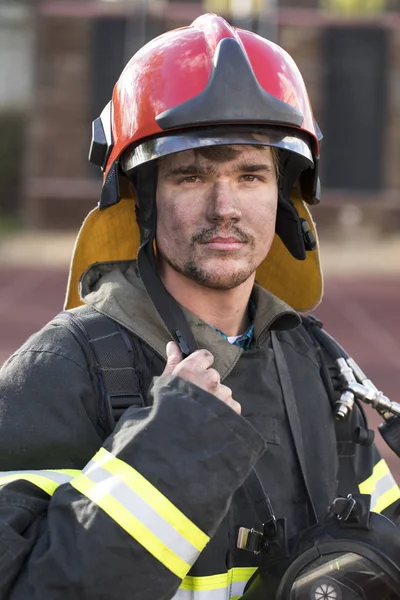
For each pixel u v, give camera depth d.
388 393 10.38
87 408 2.27
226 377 2.43
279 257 2.79
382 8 38.78
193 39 2.36
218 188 2.32
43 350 2.29
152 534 2.02
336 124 35.09
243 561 2.31
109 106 2.55
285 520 2.26
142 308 2.40
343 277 24.78
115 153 2.46
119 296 2.40
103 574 2.00
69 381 2.25
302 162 2.56
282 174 2.57
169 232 2.36
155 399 2.10
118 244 2.67
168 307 2.38
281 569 2.21
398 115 35.06
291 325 2.54
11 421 2.20
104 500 2.03
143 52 2.44
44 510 2.14
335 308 18.45
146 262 2.41
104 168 2.57
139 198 2.46
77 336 2.33
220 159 2.30
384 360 12.65
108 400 2.27
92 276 2.57
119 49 34.91
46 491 2.16
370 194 35.50
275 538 2.24
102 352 2.32
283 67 2.40
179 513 2.02
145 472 2.03
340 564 2.16
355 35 34.69
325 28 34.59
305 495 2.42
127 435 2.08
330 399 2.57
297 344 2.61
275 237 2.78
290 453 2.44
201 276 2.33
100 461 2.09
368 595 2.15
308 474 2.42
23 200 41.91
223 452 2.04
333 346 2.66
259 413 2.43
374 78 34.91
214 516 2.04
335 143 35.19
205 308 2.46
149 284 2.39
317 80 34.78
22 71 42.22
